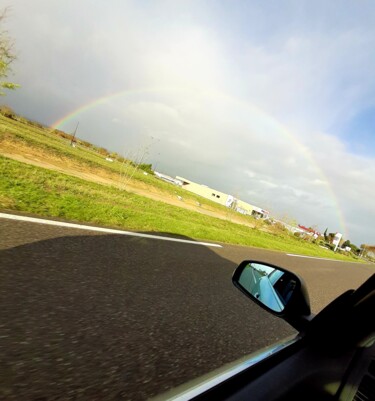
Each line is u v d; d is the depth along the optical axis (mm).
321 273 12180
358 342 1341
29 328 2424
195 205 34656
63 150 29844
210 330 3490
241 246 11711
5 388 1763
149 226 8523
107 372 2182
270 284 1986
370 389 1200
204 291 4758
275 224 35844
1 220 4680
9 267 3320
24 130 37562
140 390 2080
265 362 1300
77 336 2520
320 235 52312
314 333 1471
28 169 10266
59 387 1893
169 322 3338
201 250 7719
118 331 2801
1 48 13773
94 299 3260
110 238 5781
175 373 2420
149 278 4449
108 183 20141
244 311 4531
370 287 1333
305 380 1234
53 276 3449
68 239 4867
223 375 1197
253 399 1089
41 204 6539
